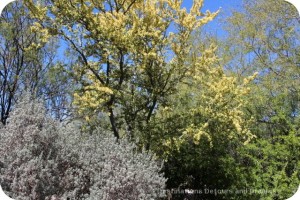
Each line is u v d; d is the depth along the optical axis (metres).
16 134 4.84
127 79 8.28
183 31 7.84
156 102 8.40
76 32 7.96
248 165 8.79
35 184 4.39
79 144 5.39
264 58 9.73
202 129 7.11
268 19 9.86
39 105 5.32
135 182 4.52
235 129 7.72
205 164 8.18
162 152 7.75
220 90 7.29
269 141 8.51
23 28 10.40
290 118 8.73
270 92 9.39
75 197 4.73
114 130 7.81
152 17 7.72
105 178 4.71
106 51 7.88
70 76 8.56
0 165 4.74
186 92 9.10
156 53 7.85
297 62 9.24
